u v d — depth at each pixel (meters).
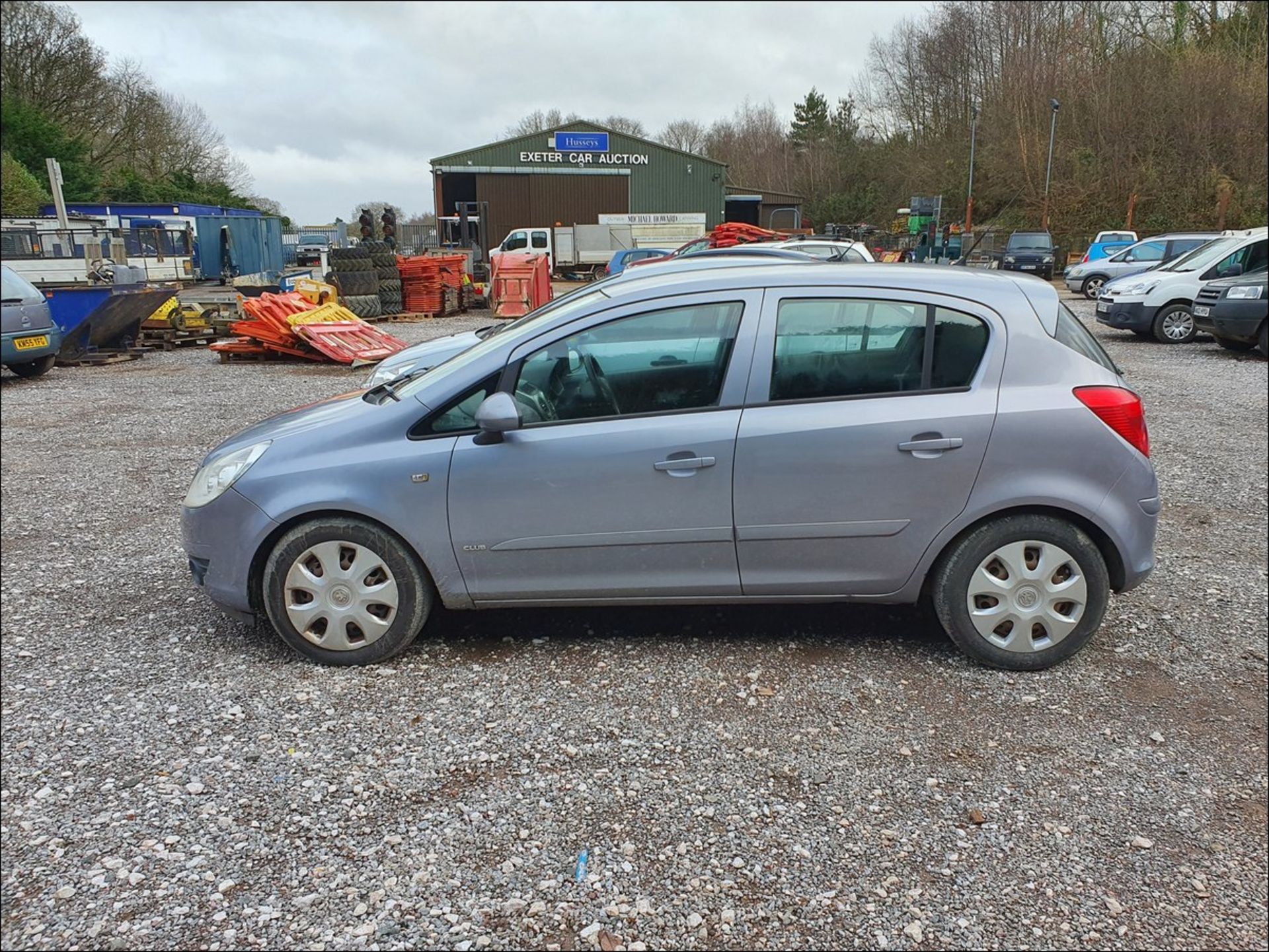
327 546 3.66
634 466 3.54
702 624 4.12
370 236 26.28
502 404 3.46
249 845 2.66
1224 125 35.97
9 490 6.79
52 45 49.84
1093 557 3.54
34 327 12.60
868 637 3.98
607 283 5.06
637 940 2.31
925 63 56.16
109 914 2.40
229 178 69.00
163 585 4.77
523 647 3.91
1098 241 30.12
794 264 3.90
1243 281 13.03
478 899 2.45
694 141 84.62
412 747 3.16
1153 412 9.29
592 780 2.96
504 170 44.38
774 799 2.87
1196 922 2.38
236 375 13.31
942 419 3.47
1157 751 3.13
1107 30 43.00
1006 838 2.70
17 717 3.38
